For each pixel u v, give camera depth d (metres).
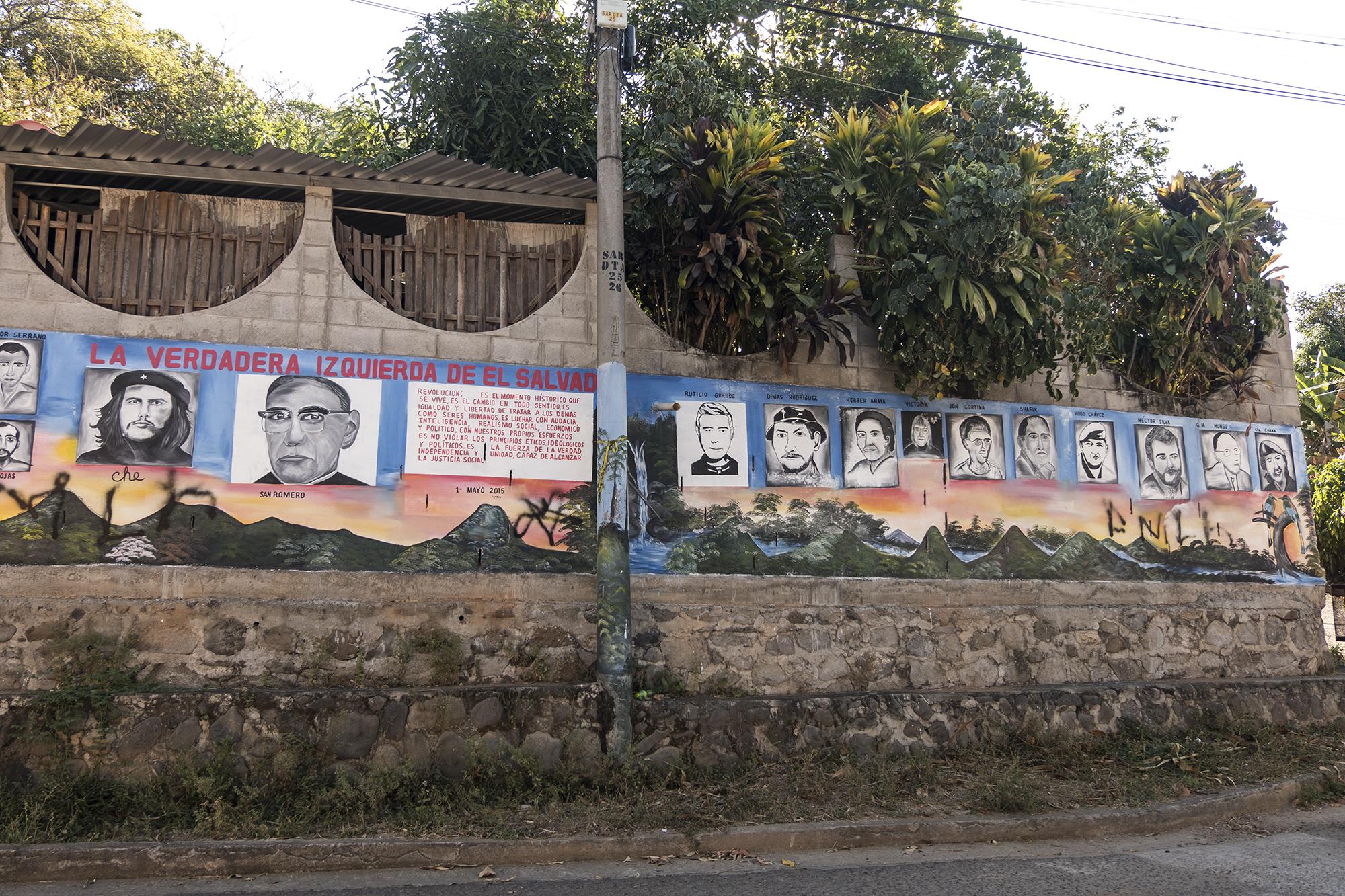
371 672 7.39
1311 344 27.86
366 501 7.68
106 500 7.18
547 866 6.05
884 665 8.73
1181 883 5.88
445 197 8.15
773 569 8.60
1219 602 10.23
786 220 10.74
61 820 6.06
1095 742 8.70
